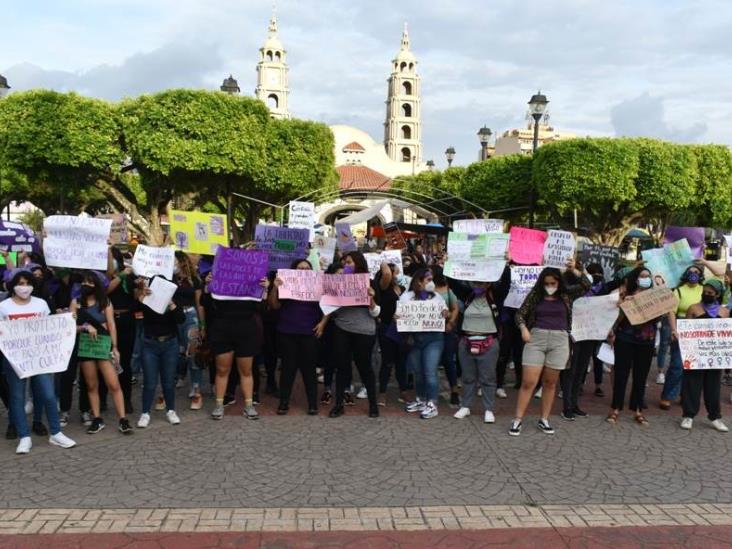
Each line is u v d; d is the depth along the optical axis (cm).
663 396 760
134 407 734
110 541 398
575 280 700
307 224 1274
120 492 477
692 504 470
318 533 414
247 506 455
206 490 483
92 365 614
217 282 658
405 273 971
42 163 2045
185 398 779
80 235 678
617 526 432
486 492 487
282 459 555
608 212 2734
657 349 982
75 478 505
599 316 677
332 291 686
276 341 791
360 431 645
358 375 947
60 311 658
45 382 579
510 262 934
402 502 466
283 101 7662
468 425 674
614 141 2445
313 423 673
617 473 533
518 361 847
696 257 935
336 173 2825
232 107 2128
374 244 2408
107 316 618
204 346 696
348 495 478
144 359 645
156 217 2381
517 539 411
